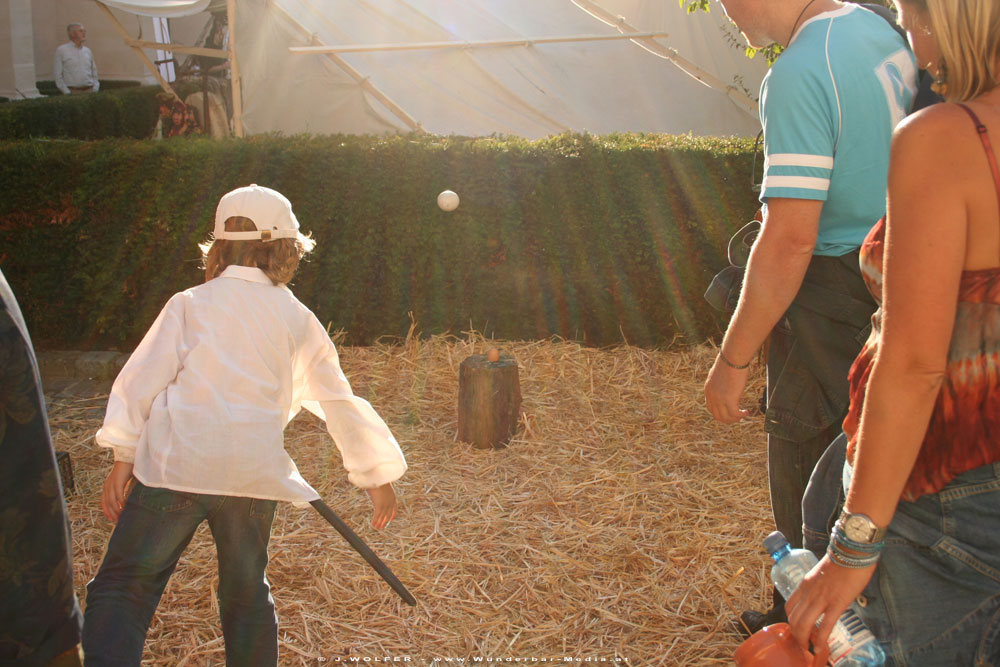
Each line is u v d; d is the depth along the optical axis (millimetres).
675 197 5648
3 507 1175
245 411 2219
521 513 3766
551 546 3484
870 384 1450
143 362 2207
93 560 3391
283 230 2443
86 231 5664
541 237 5723
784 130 2197
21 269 5730
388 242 5723
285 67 8836
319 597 3121
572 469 4180
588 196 5660
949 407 1456
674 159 5605
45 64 16734
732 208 5633
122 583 2104
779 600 2826
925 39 1596
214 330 2270
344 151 5613
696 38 9352
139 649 2066
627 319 5797
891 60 2256
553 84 9203
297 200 5672
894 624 1563
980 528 1468
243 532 2234
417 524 3648
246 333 2293
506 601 3119
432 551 3441
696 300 5758
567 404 4926
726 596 3125
